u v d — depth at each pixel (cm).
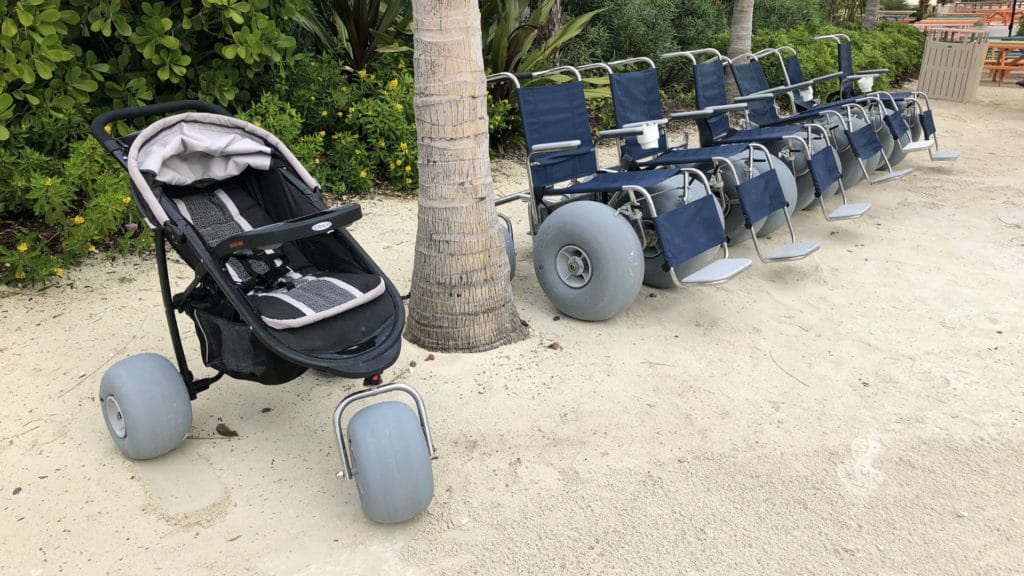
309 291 301
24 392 350
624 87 531
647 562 260
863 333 426
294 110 599
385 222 586
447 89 356
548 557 263
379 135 643
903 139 714
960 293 477
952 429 334
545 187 478
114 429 304
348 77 732
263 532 272
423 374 375
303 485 298
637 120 536
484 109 374
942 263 528
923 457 315
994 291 480
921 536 271
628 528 276
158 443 297
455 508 286
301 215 346
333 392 363
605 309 413
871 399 359
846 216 547
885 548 266
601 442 326
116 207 464
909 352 404
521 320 427
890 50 1274
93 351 386
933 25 1506
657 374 380
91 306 431
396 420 264
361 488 266
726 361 394
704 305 460
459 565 259
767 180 473
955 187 709
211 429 332
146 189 295
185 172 338
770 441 327
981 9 2159
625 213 420
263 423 338
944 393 363
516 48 755
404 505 263
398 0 732
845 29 1323
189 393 319
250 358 292
